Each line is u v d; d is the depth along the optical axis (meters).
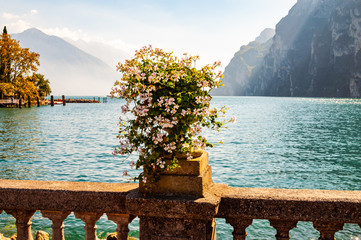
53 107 100.50
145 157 2.75
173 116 2.73
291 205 2.76
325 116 68.38
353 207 2.67
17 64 75.56
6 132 38.50
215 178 17.27
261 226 9.86
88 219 3.16
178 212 2.73
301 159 22.94
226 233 9.56
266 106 114.62
